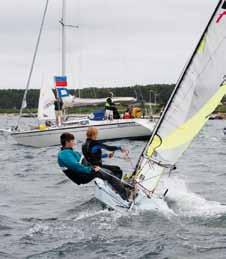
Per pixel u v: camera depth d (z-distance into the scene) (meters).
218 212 12.35
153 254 9.45
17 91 113.56
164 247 9.78
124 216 11.93
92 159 12.89
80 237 10.56
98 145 12.95
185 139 12.87
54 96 35.78
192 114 12.98
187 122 12.96
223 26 12.88
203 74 12.98
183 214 12.13
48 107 35.88
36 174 21.09
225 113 98.62
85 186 17.42
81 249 9.82
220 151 31.30
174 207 12.83
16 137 34.72
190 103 13.01
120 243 10.10
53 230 11.18
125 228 11.11
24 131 34.25
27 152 31.31
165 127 13.00
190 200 13.73
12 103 113.62
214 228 11.00
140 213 12.12
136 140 34.97
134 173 12.99
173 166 12.92
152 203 12.55
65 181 18.72
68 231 11.05
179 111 13.00
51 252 9.70
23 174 21.14
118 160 25.34
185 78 12.97
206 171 21.20
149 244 9.98
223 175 19.84
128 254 9.49
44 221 12.16
